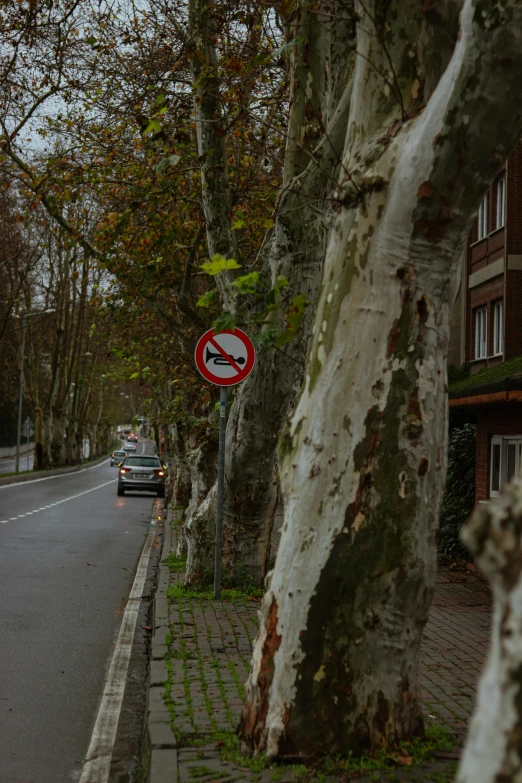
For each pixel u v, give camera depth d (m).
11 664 8.28
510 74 4.16
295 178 9.05
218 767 4.80
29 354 59.38
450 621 10.34
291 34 8.67
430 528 4.85
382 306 4.77
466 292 24.28
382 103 4.91
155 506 33.53
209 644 8.54
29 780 5.39
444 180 4.49
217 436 13.77
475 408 14.71
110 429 143.25
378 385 4.78
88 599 12.14
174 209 14.75
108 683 7.79
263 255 10.28
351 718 4.84
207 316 15.22
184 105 12.95
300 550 4.86
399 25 4.87
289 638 4.86
